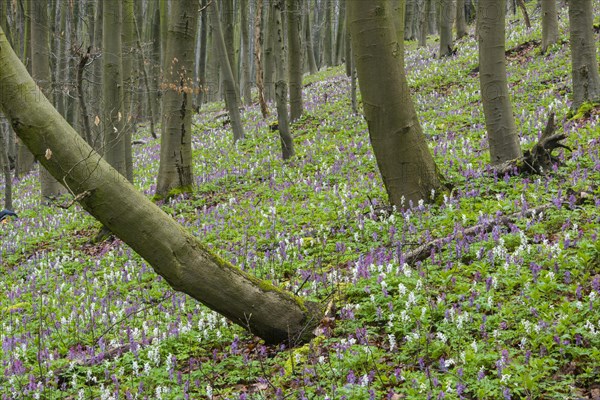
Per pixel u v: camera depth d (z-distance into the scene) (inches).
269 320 266.7
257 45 685.9
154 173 922.1
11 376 268.7
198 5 657.0
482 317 246.7
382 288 277.1
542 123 603.5
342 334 265.0
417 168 402.3
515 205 366.6
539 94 773.9
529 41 1107.3
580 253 279.0
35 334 345.4
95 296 399.5
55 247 594.2
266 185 637.9
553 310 242.1
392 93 389.1
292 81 1007.6
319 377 226.2
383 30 379.2
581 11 622.5
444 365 207.8
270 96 1430.9
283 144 737.0
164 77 654.5
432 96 932.0
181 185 669.9
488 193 422.3
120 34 697.0
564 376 202.5
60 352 310.2
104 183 229.8
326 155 698.8
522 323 232.2
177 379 247.4
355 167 606.5
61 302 394.9
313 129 909.2
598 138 496.4
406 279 289.9
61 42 1189.1
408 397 196.7
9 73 219.6
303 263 369.7
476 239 332.2
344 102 1069.8
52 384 261.7
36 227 682.2
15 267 545.6
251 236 449.4
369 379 212.4
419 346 235.5
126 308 359.9
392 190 408.2
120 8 695.7
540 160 434.0
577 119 602.2
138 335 295.1
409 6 1920.5
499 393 195.5
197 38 2484.0
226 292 257.8
